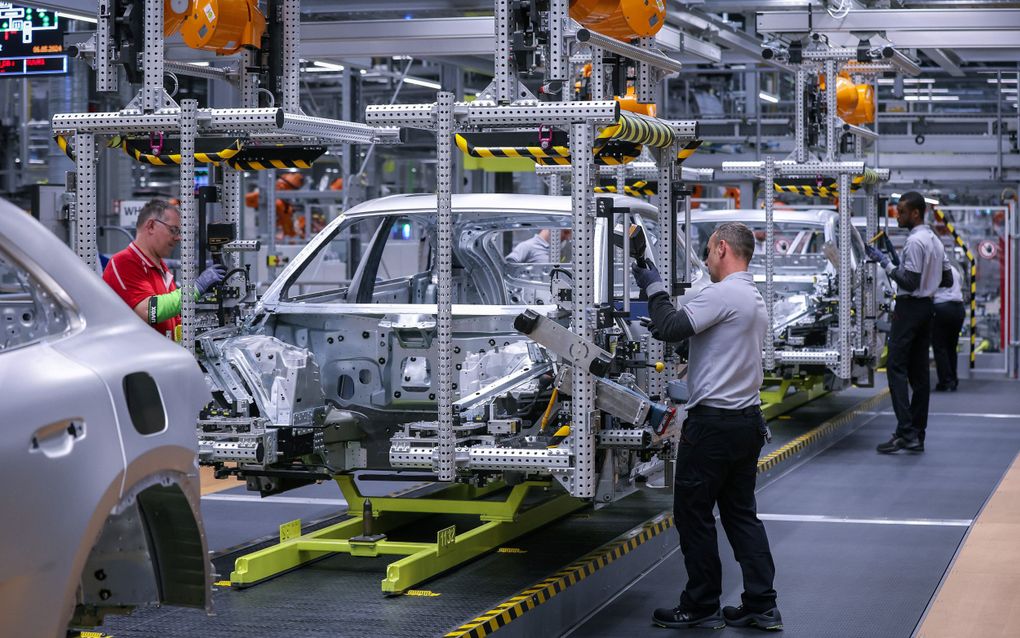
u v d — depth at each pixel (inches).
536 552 348.5
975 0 621.0
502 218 382.0
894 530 403.9
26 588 152.2
